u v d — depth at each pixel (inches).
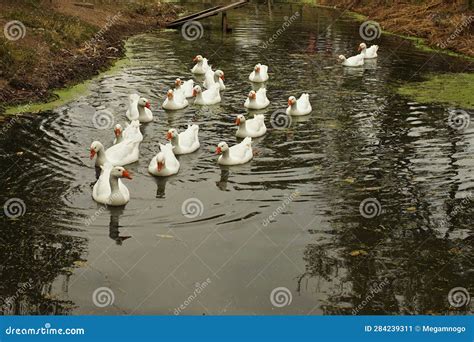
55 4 1259.8
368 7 1811.0
